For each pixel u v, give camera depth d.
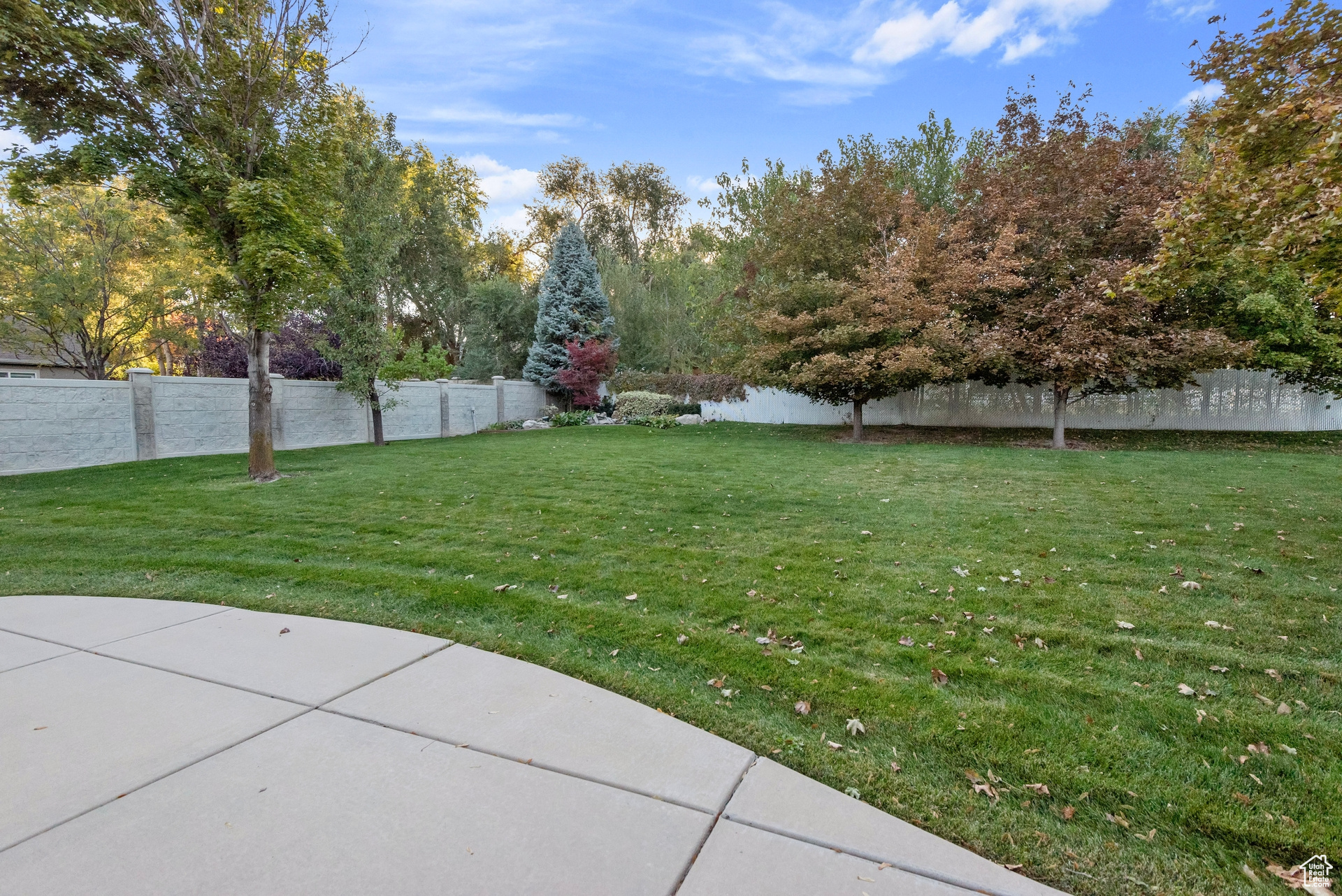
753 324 15.59
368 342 14.63
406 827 2.07
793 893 1.82
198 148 8.78
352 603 4.36
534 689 3.12
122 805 2.16
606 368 22.83
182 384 12.51
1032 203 13.02
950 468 9.95
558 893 1.78
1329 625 3.83
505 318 26.67
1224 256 5.12
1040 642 3.67
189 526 6.50
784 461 11.10
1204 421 15.05
